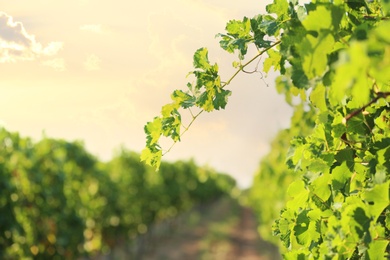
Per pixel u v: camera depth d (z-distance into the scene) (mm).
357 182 1861
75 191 12219
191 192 31844
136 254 20000
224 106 2029
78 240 10727
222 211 42469
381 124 1807
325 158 1882
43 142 10320
